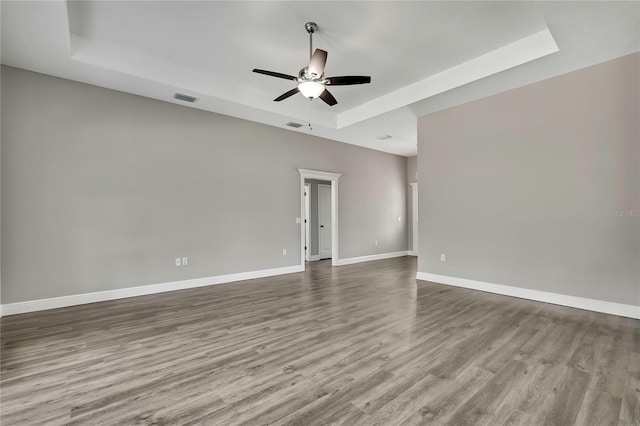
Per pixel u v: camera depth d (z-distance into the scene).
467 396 1.83
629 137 3.21
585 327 2.93
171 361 2.29
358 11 2.88
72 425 1.58
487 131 4.36
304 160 6.19
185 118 4.65
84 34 3.28
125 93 4.14
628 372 2.09
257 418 1.63
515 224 4.08
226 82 4.41
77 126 3.80
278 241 5.75
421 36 3.29
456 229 4.73
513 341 2.62
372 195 7.66
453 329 2.90
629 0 2.37
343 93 4.82
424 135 5.13
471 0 2.71
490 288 4.33
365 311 3.47
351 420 1.61
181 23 3.09
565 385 1.93
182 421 1.61
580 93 3.53
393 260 7.61
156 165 4.38
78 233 3.79
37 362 2.27
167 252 4.46
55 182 3.65
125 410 1.70
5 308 3.34
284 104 5.11
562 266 3.67
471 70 3.82
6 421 1.61
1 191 3.35
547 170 3.79
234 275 5.14
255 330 2.90
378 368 2.16
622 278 3.25
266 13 2.92
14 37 2.89
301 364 2.23
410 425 1.57
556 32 2.79
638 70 3.16
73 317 3.29
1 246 3.34
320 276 5.58
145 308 3.62
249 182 5.36
